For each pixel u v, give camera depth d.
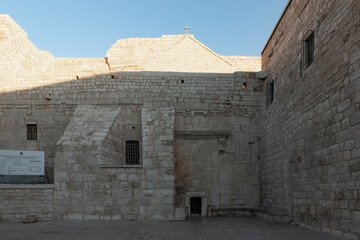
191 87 18.16
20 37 19.55
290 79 12.94
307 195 10.83
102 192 13.98
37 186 13.99
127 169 14.26
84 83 18.09
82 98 17.94
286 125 13.31
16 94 18.14
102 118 16.44
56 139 17.66
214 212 16.41
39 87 18.19
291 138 12.61
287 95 13.30
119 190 14.05
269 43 16.94
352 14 8.06
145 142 14.86
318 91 10.09
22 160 14.71
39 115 17.92
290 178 12.88
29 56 20.62
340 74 8.66
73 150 14.22
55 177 14.05
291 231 10.27
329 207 9.15
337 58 8.85
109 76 18.09
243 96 18.23
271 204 15.30
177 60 26.23
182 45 26.48
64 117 17.81
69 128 15.49
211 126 17.80
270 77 16.61
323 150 9.62
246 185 17.38
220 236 9.48
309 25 11.02
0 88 18.14
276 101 14.96
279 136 14.27
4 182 14.87
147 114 16.64
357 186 7.67
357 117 7.74
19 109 18.02
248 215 16.33
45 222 13.21
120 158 16.92
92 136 14.79
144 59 26.16
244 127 17.97
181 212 14.10
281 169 13.84
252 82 18.41
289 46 13.22
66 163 14.15
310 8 10.94
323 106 9.70
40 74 18.30
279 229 10.85
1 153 14.55
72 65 26.19
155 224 12.70
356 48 7.84
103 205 13.90
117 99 17.80
